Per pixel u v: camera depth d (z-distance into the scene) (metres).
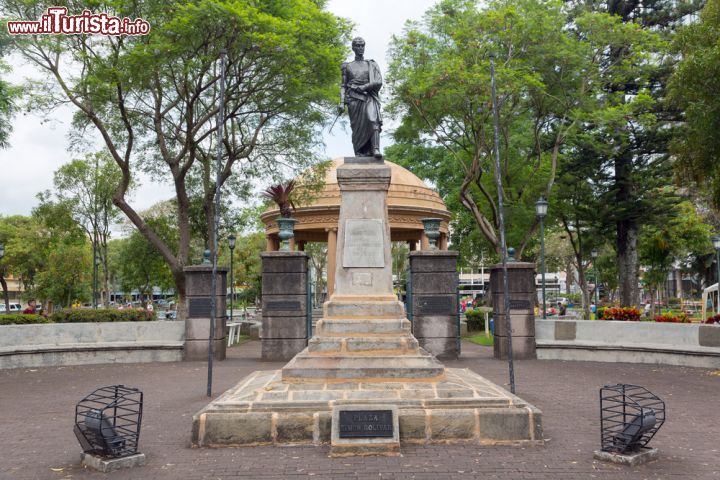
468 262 40.44
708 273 44.28
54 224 32.34
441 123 22.38
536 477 5.69
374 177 9.87
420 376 7.99
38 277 46.41
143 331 16.62
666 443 7.12
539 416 6.92
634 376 12.88
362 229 9.77
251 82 20.11
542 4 20.28
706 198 32.28
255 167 24.20
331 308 9.14
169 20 17.52
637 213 28.53
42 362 15.37
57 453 6.91
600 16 20.81
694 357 14.38
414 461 6.20
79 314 18.55
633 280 29.41
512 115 22.16
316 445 6.85
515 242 27.95
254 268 46.84
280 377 8.46
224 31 17.20
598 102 23.84
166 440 7.30
